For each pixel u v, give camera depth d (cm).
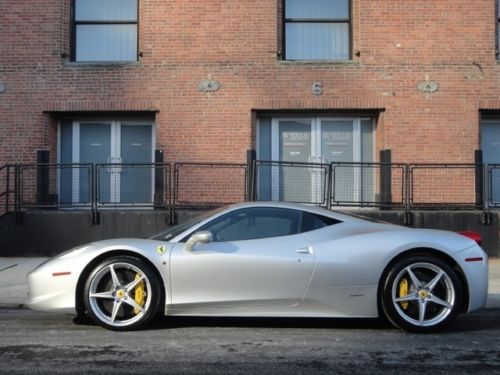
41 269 576
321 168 1189
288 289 560
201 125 1261
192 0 1273
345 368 457
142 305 566
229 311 564
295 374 440
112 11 1329
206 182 1230
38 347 516
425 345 530
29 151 1267
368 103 1259
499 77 1259
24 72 1273
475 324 630
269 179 1180
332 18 1325
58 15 1277
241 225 589
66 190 1249
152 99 1267
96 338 547
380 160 1229
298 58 1318
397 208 1187
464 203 1220
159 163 1163
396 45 1262
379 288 567
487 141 1316
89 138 1327
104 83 1272
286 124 1320
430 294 568
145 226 1140
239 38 1269
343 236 580
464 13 1264
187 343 532
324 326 609
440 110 1253
